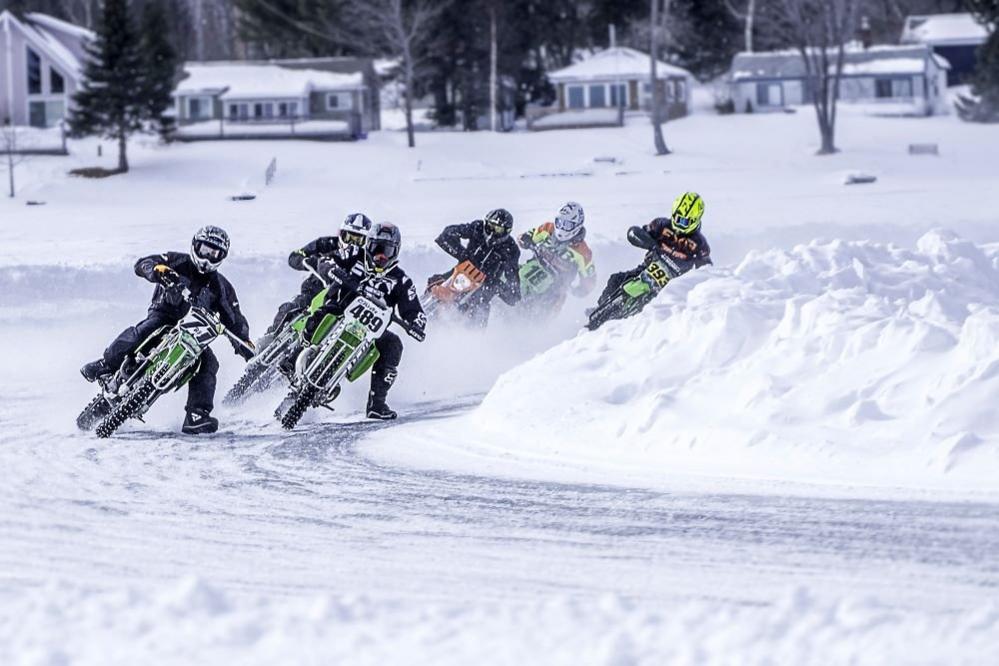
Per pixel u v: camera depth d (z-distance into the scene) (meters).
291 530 28.28
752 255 50.66
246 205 171.12
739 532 27.02
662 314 43.56
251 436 42.34
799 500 29.50
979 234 115.69
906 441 32.22
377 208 155.25
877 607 21.16
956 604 21.75
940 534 26.19
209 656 19.16
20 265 71.19
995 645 19.12
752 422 34.59
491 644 19.61
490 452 37.50
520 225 122.75
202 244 42.16
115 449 39.31
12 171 194.75
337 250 45.84
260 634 20.17
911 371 34.84
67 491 32.59
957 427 32.16
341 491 32.66
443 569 24.81
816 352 37.16
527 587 23.50
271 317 71.75
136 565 25.19
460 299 59.34
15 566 24.95
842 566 24.28
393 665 18.81
